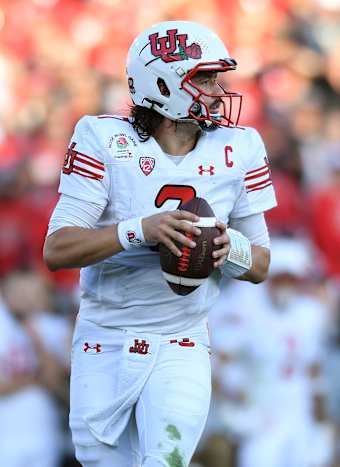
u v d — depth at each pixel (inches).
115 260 522.3
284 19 1544.0
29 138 1280.8
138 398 523.8
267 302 943.7
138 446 535.2
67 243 503.2
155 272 520.4
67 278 1061.1
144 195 508.7
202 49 505.0
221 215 521.0
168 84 504.7
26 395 838.5
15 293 853.8
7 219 1133.7
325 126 1424.7
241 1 1508.4
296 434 930.7
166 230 483.5
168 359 522.9
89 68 1437.0
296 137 1331.2
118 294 526.9
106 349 533.3
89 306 540.1
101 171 509.0
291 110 1411.2
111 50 1450.5
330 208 1197.7
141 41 515.5
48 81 1397.6
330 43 1545.3
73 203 511.2
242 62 1451.8
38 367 848.3
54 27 1467.8
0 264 1129.4
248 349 927.7
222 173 516.1
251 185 527.2
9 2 1472.7
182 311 526.3
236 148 521.3
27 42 1453.0
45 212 1148.5
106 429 526.6
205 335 541.6
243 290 946.1
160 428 505.4
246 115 1352.1
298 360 938.1
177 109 507.5
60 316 941.8
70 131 1305.4
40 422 841.5
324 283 1055.0
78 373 538.3
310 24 1557.6
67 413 868.0
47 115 1320.1
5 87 1355.8
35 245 1136.8
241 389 920.9
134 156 508.7
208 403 522.0
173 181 509.7
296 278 944.9
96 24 1473.9
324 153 1359.5
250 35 1492.4
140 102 516.4
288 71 1472.7
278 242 1013.8
